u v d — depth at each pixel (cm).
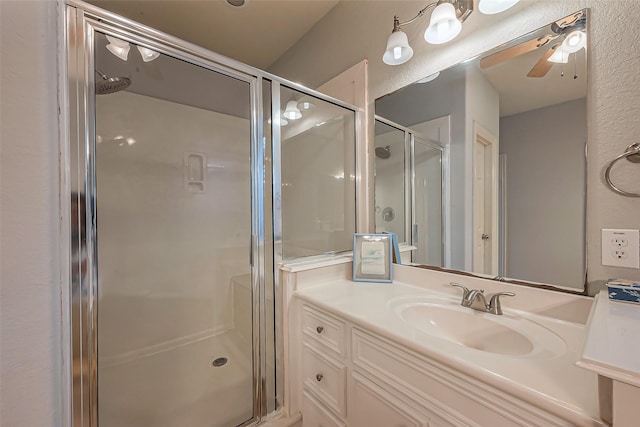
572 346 73
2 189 74
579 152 87
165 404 141
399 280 141
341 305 106
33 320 79
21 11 76
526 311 97
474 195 113
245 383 146
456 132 120
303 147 151
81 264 88
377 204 155
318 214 157
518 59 101
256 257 137
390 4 147
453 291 119
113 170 158
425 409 74
